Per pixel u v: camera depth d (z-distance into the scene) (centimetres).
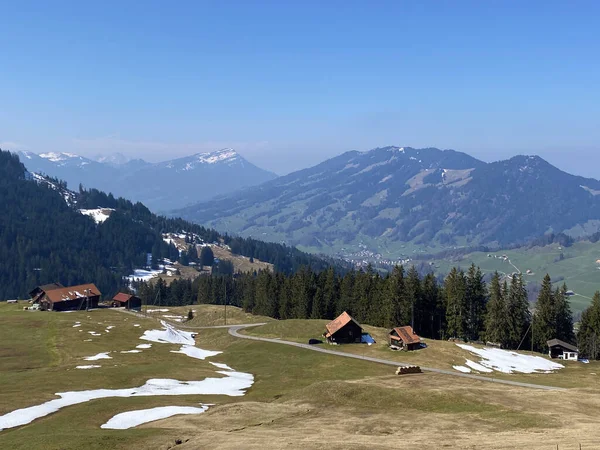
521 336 15250
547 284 15350
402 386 8025
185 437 5028
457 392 7300
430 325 16438
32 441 4722
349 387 7469
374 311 16875
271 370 10288
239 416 6081
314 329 14650
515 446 4497
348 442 4725
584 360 13650
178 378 8681
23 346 11550
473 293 16025
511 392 7619
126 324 15450
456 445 4641
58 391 7056
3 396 6588
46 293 19312
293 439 4906
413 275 16512
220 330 16238
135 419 5881
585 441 4625
